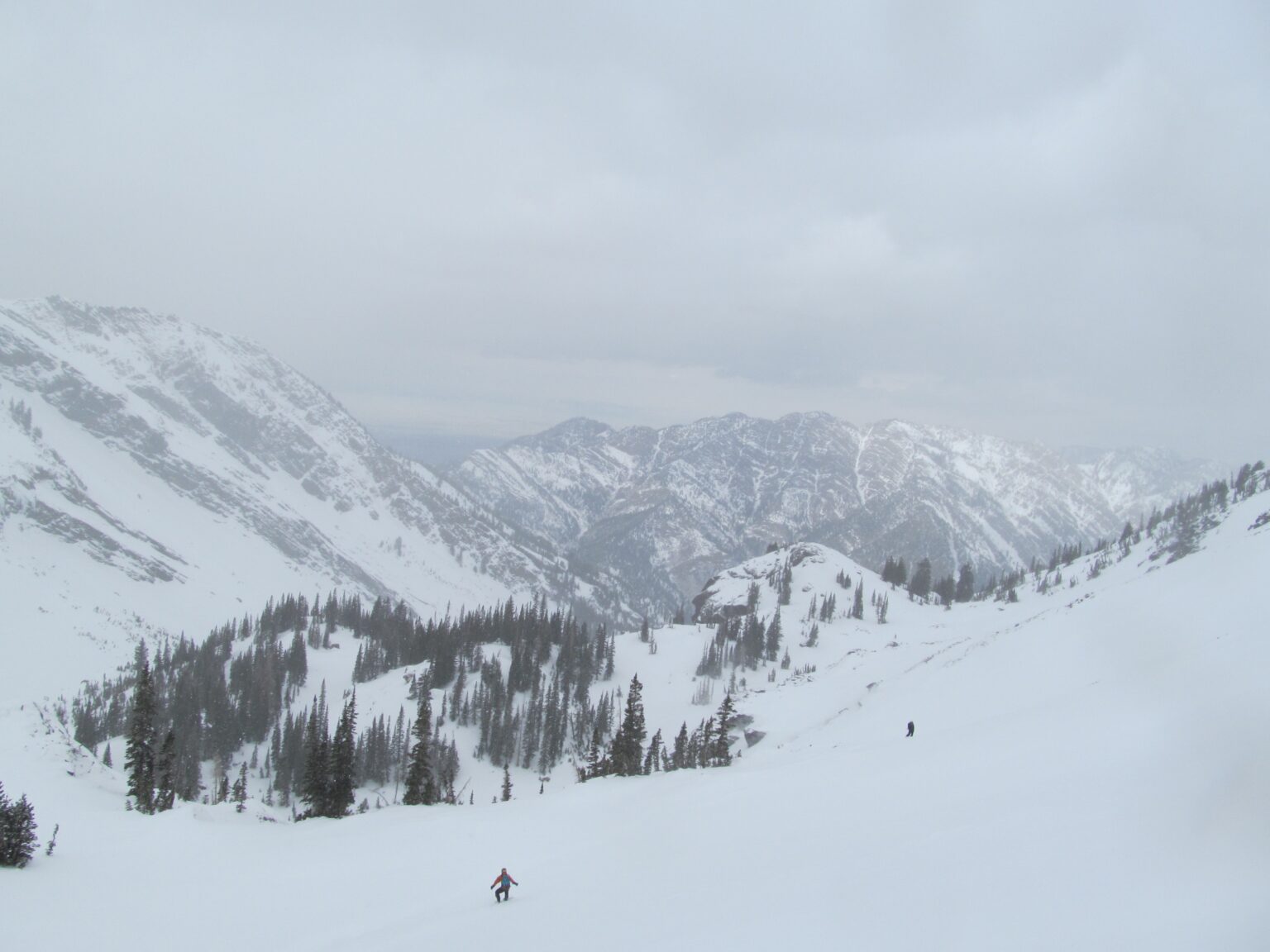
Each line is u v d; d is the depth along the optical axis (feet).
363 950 82.28
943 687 267.18
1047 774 94.27
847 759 147.54
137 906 104.12
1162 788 76.23
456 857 124.06
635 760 316.40
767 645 636.48
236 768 504.84
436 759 441.27
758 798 124.98
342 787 238.48
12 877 112.06
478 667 577.43
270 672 560.61
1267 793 66.44
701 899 79.00
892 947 56.08
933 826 84.38
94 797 186.60
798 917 65.98
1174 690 124.47
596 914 81.30
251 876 118.93
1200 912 49.29
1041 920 54.70
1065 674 217.97
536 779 475.31
